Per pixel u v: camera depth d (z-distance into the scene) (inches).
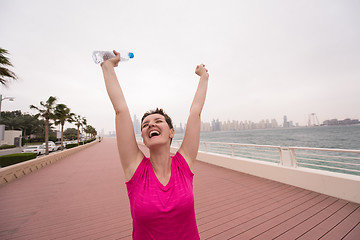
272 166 194.5
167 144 37.2
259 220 113.2
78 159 456.8
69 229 109.8
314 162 597.0
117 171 293.7
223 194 161.8
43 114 676.7
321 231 98.8
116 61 37.8
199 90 42.7
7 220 122.6
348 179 131.5
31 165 302.4
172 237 30.2
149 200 30.5
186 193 32.5
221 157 284.7
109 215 128.4
